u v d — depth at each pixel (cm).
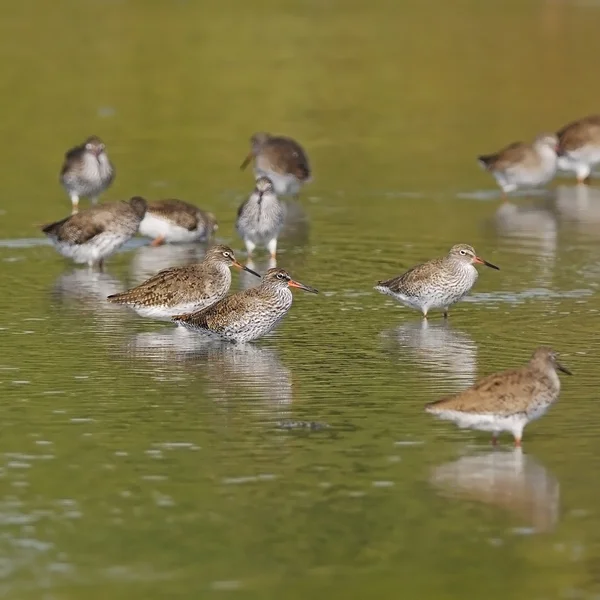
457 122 3616
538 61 4262
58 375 1727
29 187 2991
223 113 3706
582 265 2338
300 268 2352
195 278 1983
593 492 1351
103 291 2195
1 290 2192
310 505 1325
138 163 3209
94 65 4219
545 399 1436
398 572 1195
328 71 4166
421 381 1698
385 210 2812
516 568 1203
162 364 1778
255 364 1780
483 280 2244
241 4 5341
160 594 1155
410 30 4791
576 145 3138
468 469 1410
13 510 1309
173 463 1426
